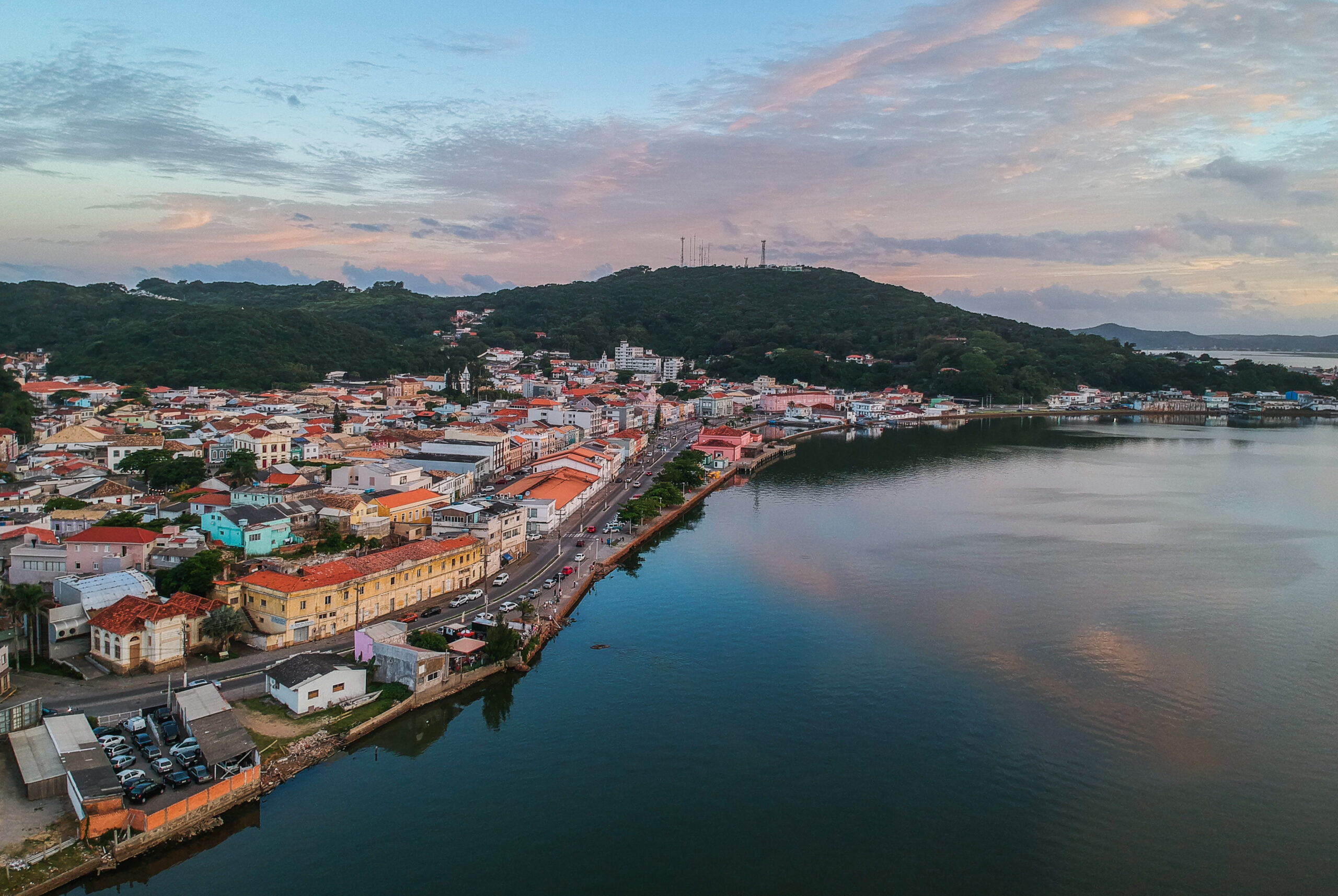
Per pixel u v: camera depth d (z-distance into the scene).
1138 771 113.81
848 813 103.44
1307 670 146.25
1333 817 104.62
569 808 102.94
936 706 130.88
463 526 187.38
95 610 129.50
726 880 91.12
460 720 123.94
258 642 134.00
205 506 194.75
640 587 185.62
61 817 92.12
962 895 90.06
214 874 89.44
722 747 117.69
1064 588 189.62
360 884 88.69
